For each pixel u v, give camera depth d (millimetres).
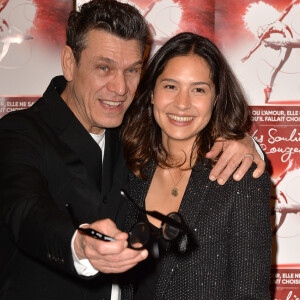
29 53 3410
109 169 2182
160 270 2025
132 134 2287
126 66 2023
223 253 1982
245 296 1865
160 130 2254
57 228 1488
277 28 3418
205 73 2088
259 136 3467
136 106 2293
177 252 2004
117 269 1348
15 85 3420
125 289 2143
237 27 3418
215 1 3396
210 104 2117
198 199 2029
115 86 2021
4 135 1937
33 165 1843
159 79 2125
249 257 1904
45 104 2123
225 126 2199
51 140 2006
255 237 1927
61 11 3395
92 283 2018
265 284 1905
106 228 1352
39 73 3420
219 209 1982
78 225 1389
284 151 3475
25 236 1564
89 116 2084
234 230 1953
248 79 3443
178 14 3398
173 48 2113
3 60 3408
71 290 1962
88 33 2008
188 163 2184
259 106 3449
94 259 1348
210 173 2041
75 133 2070
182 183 2166
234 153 2059
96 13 1997
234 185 1992
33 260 1921
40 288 1914
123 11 2010
